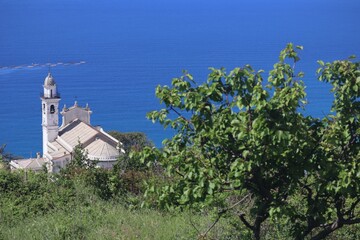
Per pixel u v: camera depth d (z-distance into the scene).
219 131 13.34
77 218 22.08
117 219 22.33
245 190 15.04
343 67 14.09
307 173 14.37
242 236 17.16
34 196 25.75
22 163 86.94
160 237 19.72
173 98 13.67
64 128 115.56
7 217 23.11
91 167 30.89
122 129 158.00
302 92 12.98
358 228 17.36
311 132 14.12
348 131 13.99
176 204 13.97
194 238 18.75
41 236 20.17
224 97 13.54
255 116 13.01
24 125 173.38
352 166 13.03
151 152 13.86
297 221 16.42
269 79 13.89
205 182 12.90
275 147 12.66
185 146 13.97
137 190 27.20
